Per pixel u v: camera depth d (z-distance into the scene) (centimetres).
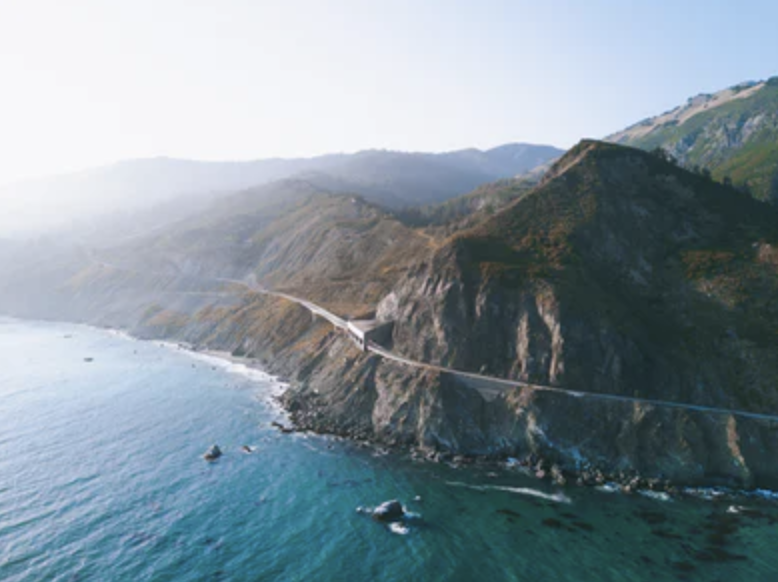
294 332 15862
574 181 13350
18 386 12938
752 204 12975
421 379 9819
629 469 8056
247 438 9550
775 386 8731
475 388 9506
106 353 17438
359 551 6000
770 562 5872
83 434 9644
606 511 7000
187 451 8906
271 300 19038
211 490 7475
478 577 5547
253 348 16575
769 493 7569
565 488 7669
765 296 9919
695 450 8050
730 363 9225
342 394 10775
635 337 9444
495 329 10156
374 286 16375
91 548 5956
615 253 11619
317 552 5972
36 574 5450
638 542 6250
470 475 8075
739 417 8375
